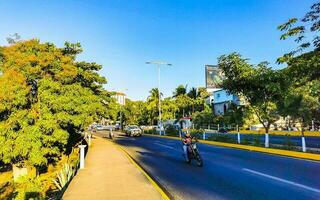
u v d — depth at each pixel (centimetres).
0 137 1856
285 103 1975
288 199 788
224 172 1227
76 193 881
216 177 1126
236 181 1037
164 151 2223
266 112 2161
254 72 2234
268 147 2014
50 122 1925
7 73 1978
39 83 2069
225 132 4322
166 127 4934
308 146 2100
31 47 2219
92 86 2980
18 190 1697
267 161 1487
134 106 8275
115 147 2591
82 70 2705
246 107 2581
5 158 1902
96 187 957
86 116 2250
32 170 2103
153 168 1415
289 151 1728
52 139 1958
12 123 1916
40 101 2053
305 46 1321
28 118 1916
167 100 6925
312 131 3375
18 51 2175
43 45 2261
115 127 8181
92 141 3553
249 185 965
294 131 3566
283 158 1586
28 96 2020
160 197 809
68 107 2047
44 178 1934
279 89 2011
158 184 1031
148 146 2709
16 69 2062
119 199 795
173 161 1645
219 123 4528
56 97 2055
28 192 1533
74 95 2225
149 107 6788
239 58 2361
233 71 2364
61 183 1281
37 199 1294
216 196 845
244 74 2241
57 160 2330
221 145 2544
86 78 2789
